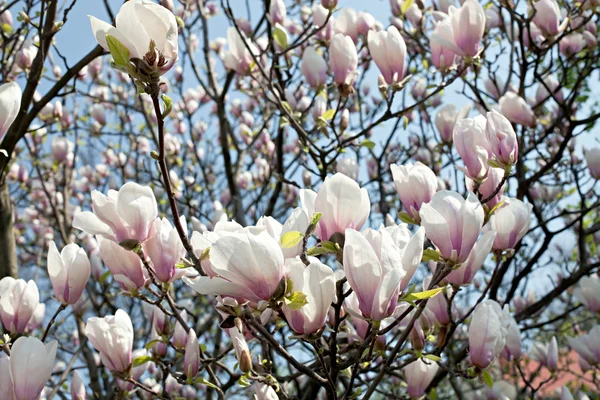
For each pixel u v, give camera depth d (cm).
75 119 577
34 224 798
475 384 456
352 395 195
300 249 165
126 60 144
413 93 511
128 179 772
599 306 372
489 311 202
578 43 466
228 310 163
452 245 168
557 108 563
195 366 226
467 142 199
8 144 363
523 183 404
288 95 410
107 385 432
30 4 390
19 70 496
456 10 285
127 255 196
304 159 521
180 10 652
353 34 385
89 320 210
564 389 324
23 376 180
